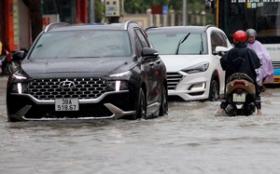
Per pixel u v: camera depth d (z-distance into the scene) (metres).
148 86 26.38
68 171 16.20
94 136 21.33
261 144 19.36
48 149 19.17
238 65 27.81
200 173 15.76
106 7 67.12
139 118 25.03
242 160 17.14
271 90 43.56
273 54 46.34
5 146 19.78
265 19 47.00
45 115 24.47
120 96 24.17
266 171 15.87
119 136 21.22
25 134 21.98
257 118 25.98
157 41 37.88
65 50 26.58
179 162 17.02
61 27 27.95
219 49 37.12
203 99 35.69
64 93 24.23
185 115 28.30
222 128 22.75
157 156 17.84
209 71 35.91
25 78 24.58
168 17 126.62
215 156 17.70
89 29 27.52
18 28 67.19
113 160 17.39
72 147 19.44
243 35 27.86
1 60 57.62
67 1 81.12
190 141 20.06
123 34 27.11
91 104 24.06
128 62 25.39
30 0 59.91
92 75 24.16
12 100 24.73
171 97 35.41
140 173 15.85
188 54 36.91
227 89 27.94
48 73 24.42
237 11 47.31
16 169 16.58
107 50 26.39
